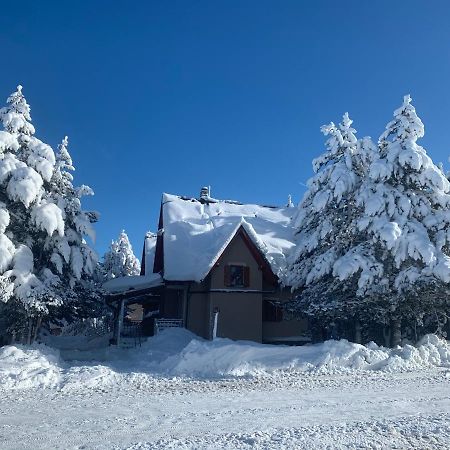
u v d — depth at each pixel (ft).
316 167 81.15
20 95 73.15
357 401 34.04
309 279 71.67
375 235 65.36
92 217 83.46
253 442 23.38
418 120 69.36
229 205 115.96
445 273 59.11
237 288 81.30
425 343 65.67
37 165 68.90
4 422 26.63
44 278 67.26
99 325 137.28
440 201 67.56
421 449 22.86
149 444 22.90
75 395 35.09
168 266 83.92
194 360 51.80
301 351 55.57
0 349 53.36
